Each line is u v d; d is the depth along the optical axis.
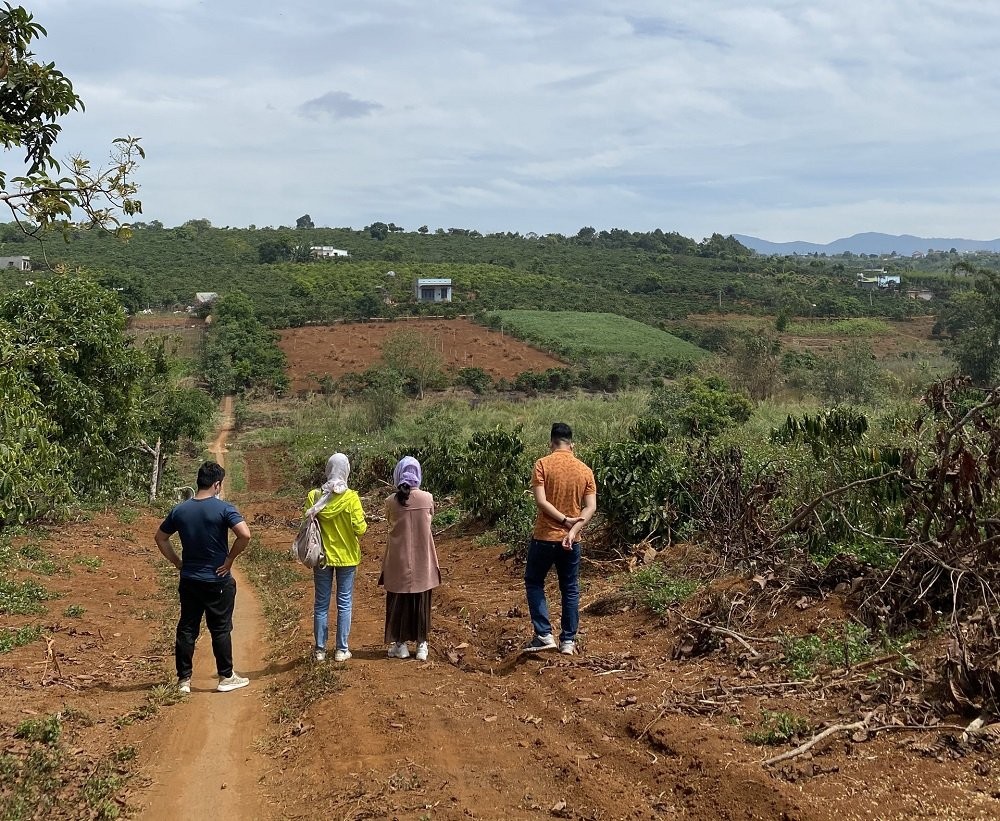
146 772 5.09
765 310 93.62
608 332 75.06
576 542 6.68
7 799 4.33
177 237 119.94
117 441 16.66
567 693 5.79
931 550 5.89
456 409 44.16
